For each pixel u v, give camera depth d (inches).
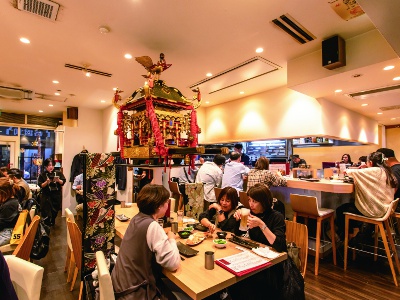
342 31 104.7
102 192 84.0
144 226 62.7
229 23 97.0
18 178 152.1
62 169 243.3
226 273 58.3
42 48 117.3
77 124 253.0
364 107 196.5
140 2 84.2
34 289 53.3
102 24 97.3
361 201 119.4
